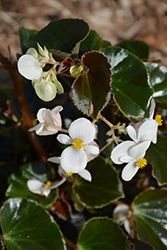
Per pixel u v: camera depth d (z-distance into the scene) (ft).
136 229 1.69
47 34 1.55
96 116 1.36
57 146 1.91
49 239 1.55
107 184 1.67
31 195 1.69
